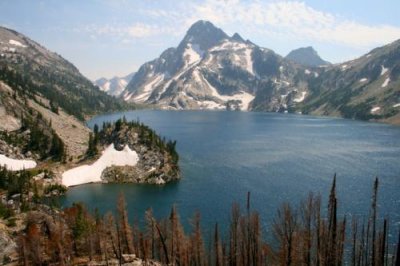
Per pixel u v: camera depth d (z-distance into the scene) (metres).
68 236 92.62
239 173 194.50
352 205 135.12
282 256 77.94
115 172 193.50
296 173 192.12
